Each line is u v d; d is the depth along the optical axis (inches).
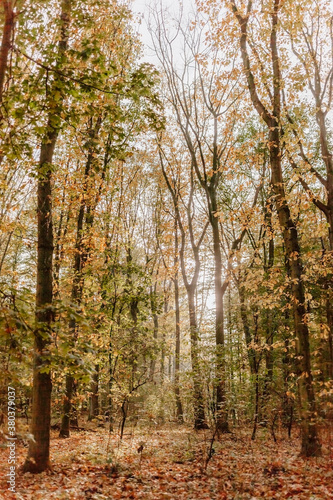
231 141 641.6
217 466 315.0
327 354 422.6
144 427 583.2
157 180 964.0
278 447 396.8
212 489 251.9
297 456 343.6
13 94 211.3
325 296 457.7
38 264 311.9
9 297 164.2
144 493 241.4
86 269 485.4
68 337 174.2
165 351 562.3
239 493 237.3
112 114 242.1
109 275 631.8
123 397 474.3
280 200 414.0
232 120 624.4
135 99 235.8
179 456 363.3
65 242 477.1
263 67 447.5
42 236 314.7
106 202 665.6
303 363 373.7
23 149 235.8
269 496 232.7
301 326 384.8
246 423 472.7
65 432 475.5
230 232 936.9
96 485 256.1
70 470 293.9
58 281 474.6
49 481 259.9
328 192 454.0
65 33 241.6
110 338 479.2
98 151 265.6
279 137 438.9
